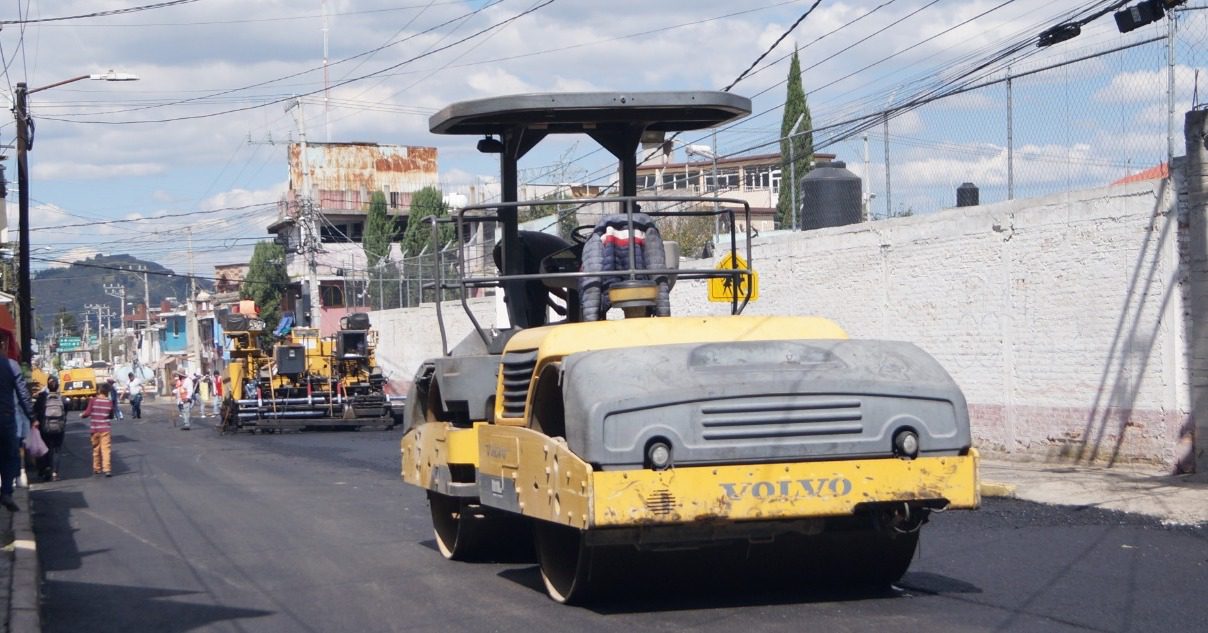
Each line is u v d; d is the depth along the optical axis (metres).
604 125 9.77
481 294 37.41
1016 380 16.94
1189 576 8.67
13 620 7.74
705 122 9.80
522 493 7.82
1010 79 16.94
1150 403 14.80
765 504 6.83
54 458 21.67
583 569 7.64
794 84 36.50
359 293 62.72
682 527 7.05
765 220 35.44
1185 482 13.58
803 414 6.95
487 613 7.94
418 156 75.81
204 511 15.05
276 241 69.75
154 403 89.56
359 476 19.48
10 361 13.09
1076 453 15.89
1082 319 15.79
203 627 7.93
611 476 6.71
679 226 34.00
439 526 10.53
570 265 9.69
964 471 7.05
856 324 20.25
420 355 44.38
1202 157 14.02
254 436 34.94
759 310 22.77
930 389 7.11
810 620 7.24
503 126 9.64
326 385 36.91
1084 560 9.41
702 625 7.21
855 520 7.38
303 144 52.72
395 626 7.70
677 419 6.84
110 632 7.88
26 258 31.56
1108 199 15.36
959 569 9.06
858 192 22.95
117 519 14.52
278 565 10.41
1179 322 14.38
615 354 7.20
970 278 17.77
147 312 115.44
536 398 7.76
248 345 37.72
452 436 9.33
